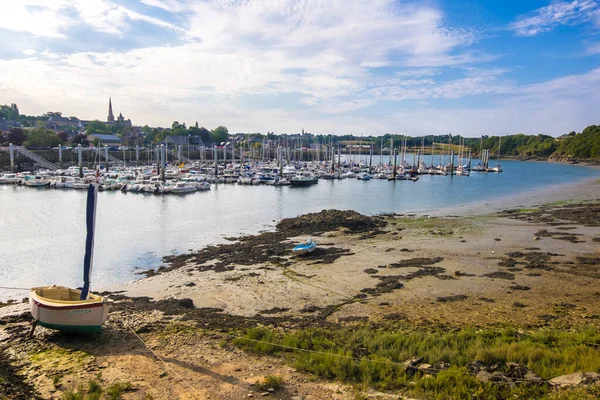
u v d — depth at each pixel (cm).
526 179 12725
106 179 9644
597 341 1652
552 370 1345
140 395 1248
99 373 1387
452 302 2455
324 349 1627
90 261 1806
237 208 6906
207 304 2539
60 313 1675
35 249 4053
